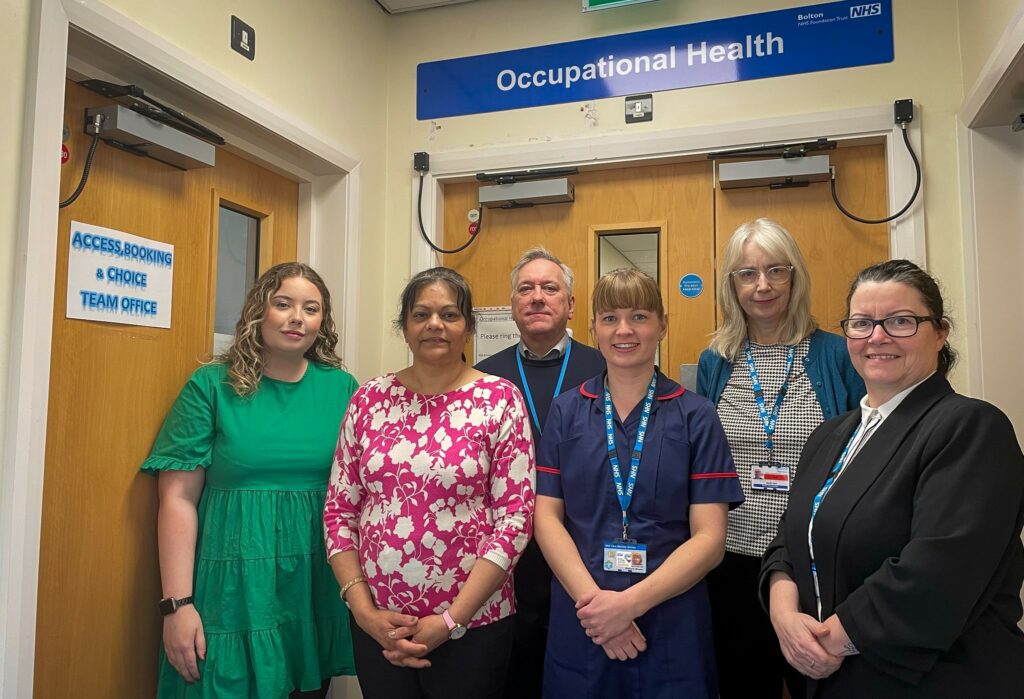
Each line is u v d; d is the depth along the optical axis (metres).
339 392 1.80
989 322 1.89
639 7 2.35
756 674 1.64
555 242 2.48
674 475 1.36
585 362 1.95
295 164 2.25
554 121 2.43
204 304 1.91
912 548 1.01
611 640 1.28
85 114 1.56
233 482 1.59
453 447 1.42
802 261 1.69
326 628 1.67
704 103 2.26
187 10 1.70
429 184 2.54
